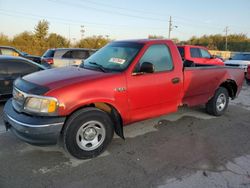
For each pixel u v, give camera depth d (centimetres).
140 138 448
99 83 360
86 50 1268
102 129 373
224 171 342
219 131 497
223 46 6881
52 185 300
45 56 1234
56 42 5103
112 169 340
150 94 419
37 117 329
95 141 370
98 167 345
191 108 652
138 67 403
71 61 1214
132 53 414
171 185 307
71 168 339
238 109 683
